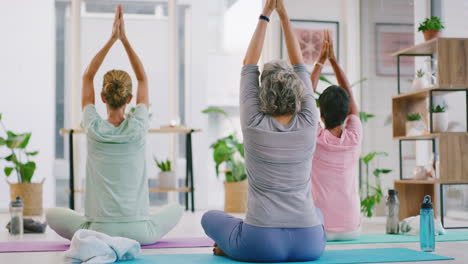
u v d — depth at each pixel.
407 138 5.01
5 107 7.51
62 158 7.63
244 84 2.79
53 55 7.66
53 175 7.59
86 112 3.43
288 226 2.70
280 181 2.69
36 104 7.57
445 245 3.55
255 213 2.70
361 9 6.99
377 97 6.79
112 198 3.39
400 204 5.15
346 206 3.71
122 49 7.68
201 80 7.71
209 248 3.47
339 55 7.05
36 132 7.55
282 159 2.67
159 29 7.75
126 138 3.38
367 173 6.52
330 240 3.74
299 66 2.88
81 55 7.65
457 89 4.74
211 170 7.68
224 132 7.72
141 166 3.49
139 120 3.44
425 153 6.05
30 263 2.95
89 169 3.43
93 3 7.68
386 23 6.70
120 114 3.50
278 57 7.08
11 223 4.32
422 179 4.98
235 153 7.00
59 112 7.66
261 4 7.42
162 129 6.74
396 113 5.24
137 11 7.73
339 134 3.70
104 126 3.40
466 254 3.14
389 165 6.57
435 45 4.85
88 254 2.85
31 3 7.60
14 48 7.56
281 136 2.66
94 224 3.40
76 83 7.55
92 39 7.68
